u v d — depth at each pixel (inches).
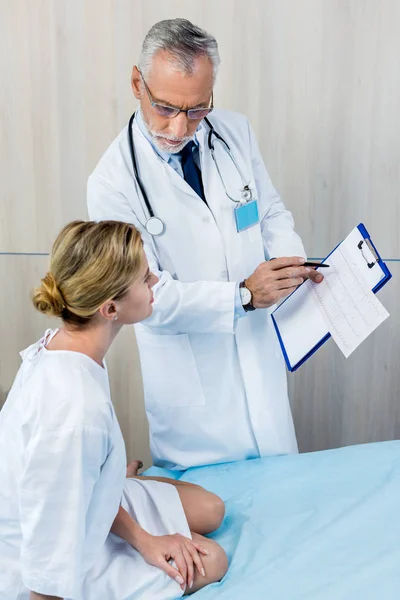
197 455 69.0
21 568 44.8
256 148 71.9
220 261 66.0
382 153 87.8
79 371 43.8
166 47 55.1
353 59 85.2
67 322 45.6
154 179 63.9
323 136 88.0
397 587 46.9
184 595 50.8
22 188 91.5
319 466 64.4
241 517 57.8
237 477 64.5
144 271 46.6
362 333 54.9
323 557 51.1
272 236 70.9
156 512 54.9
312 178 89.7
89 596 48.2
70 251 44.1
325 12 83.8
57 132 89.4
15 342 97.3
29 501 42.2
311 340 58.7
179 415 68.0
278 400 69.0
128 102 88.0
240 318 66.4
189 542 51.4
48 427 41.8
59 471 41.8
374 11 83.4
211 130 66.6
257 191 71.4
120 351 96.7
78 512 42.3
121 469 47.1
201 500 56.5
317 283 60.5
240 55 86.0
